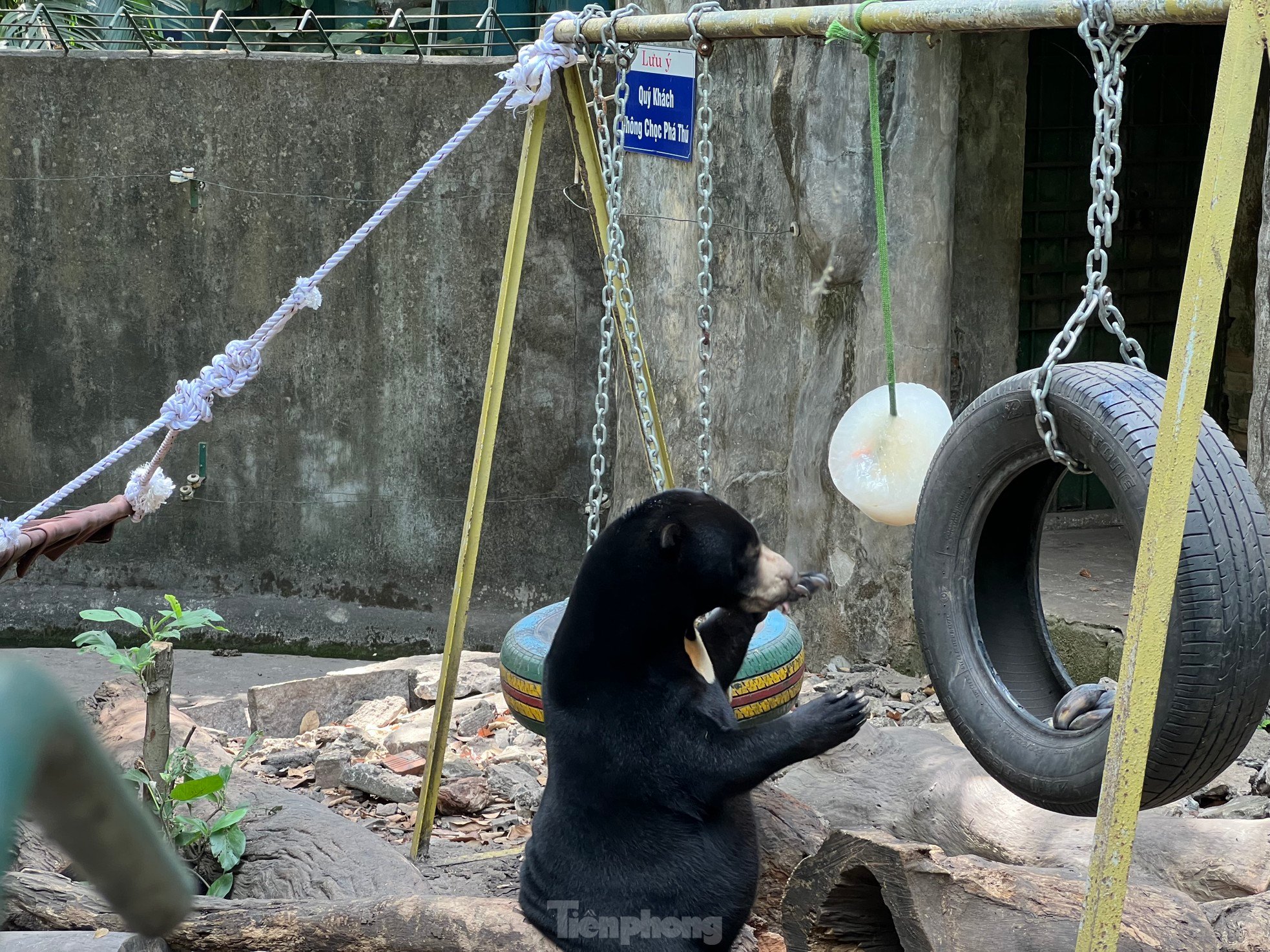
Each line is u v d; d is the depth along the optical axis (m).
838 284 7.87
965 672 3.54
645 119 8.19
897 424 3.92
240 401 9.61
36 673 0.43
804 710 3.00
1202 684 2.73
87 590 9.83
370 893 4.39
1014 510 3.65
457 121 9.23
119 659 4.66
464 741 6.70
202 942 3.58
